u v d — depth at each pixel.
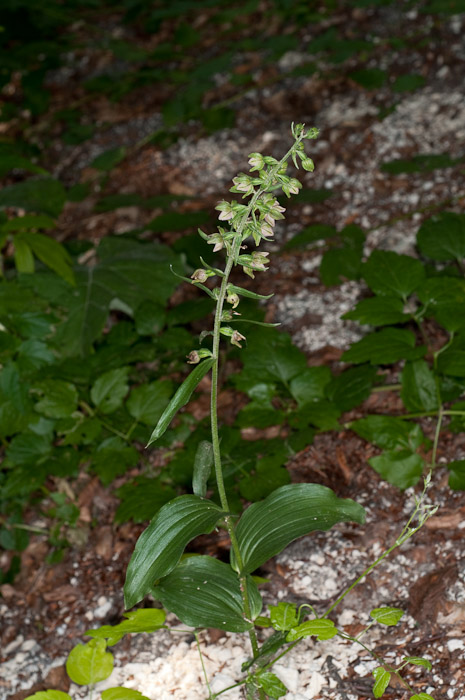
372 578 2.88
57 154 5.68
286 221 4.57
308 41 5.84
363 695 2.52
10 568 3.34
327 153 4.89
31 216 3.74
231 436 3.34
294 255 4.36
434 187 4.46
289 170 4.89
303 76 5.50
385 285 3.43
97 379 3.46
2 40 6.50
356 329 3.89
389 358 3.21
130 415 3.49
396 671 2.26
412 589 2.81
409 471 3.09
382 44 5.48
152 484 3.26
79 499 3.48
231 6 6.48
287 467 3.37
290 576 2.98
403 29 5.56
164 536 2.15
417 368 3.28
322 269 4.00
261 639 2.80
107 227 4.83
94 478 3.53
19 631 3.15
